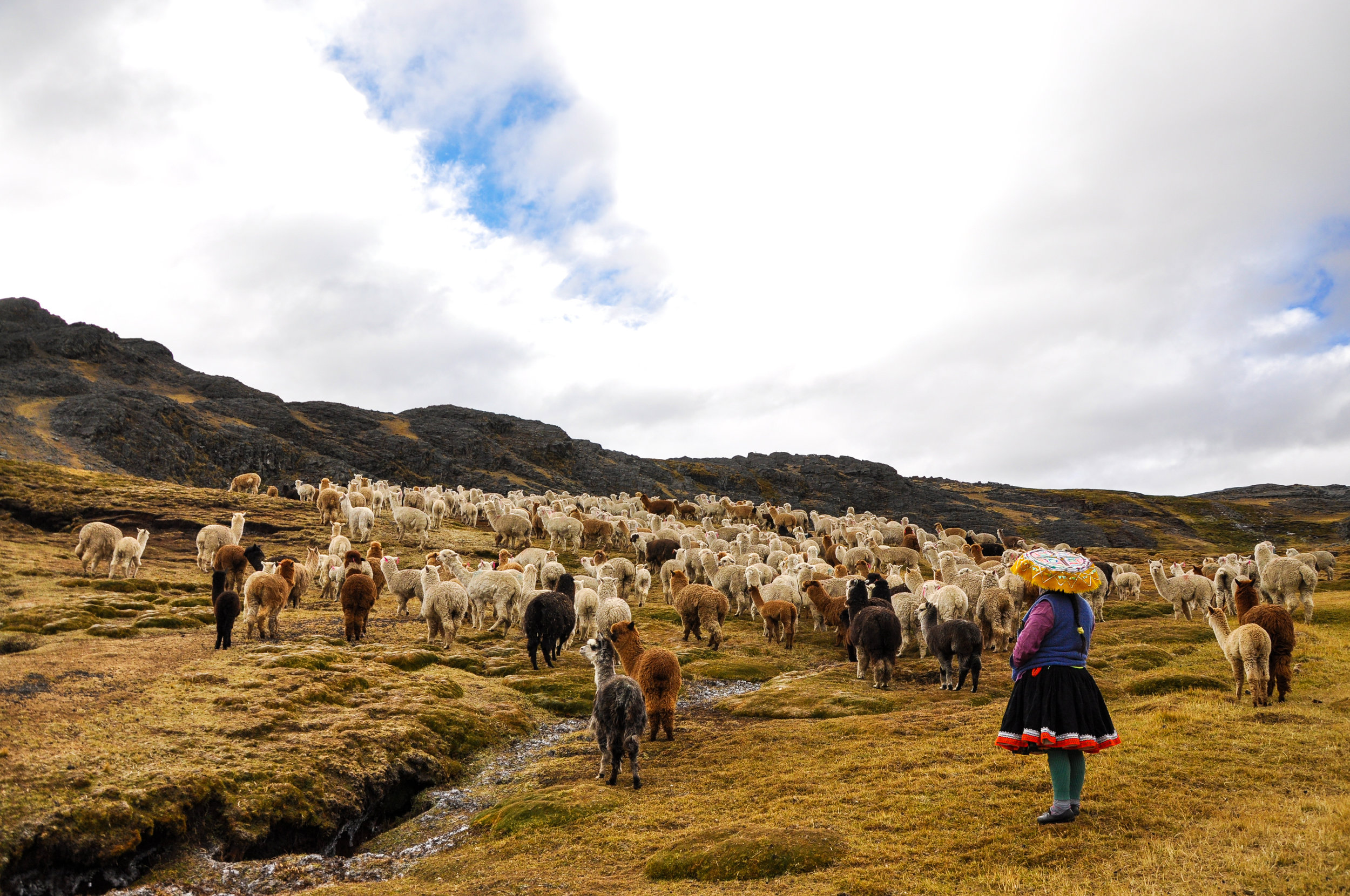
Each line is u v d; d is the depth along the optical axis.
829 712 13.77
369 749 11.56
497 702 15.18
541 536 43.56
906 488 146.12
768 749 11.14
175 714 11.79
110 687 12.76
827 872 6.49
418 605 25.80
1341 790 7.45
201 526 36.78
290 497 54.22
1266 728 9.85
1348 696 11.69
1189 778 8.05
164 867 8.37
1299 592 21.69
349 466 100.88
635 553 39.03
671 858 7.02
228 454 90.00
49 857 7.69
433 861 8.15
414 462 110.19
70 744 9.98
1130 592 31.80
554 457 132.38
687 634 21.11
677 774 10.26
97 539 24.97
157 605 21.94
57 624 17.95
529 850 7.96
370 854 9.05
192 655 15.68
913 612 18.91
